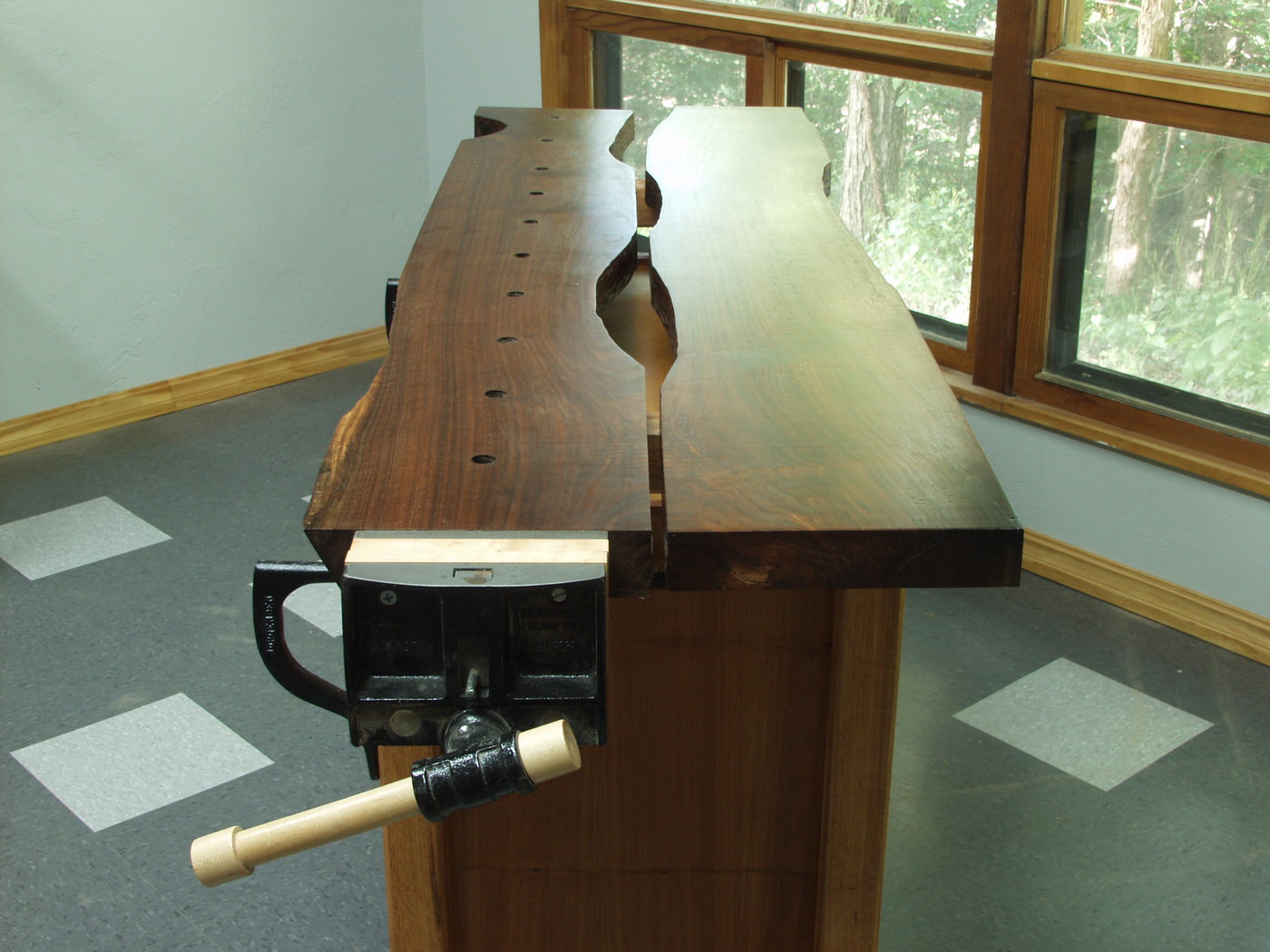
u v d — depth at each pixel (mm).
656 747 1186
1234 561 2451
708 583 801
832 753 1103
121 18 3303
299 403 3811
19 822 2043
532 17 3568
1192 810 2061
